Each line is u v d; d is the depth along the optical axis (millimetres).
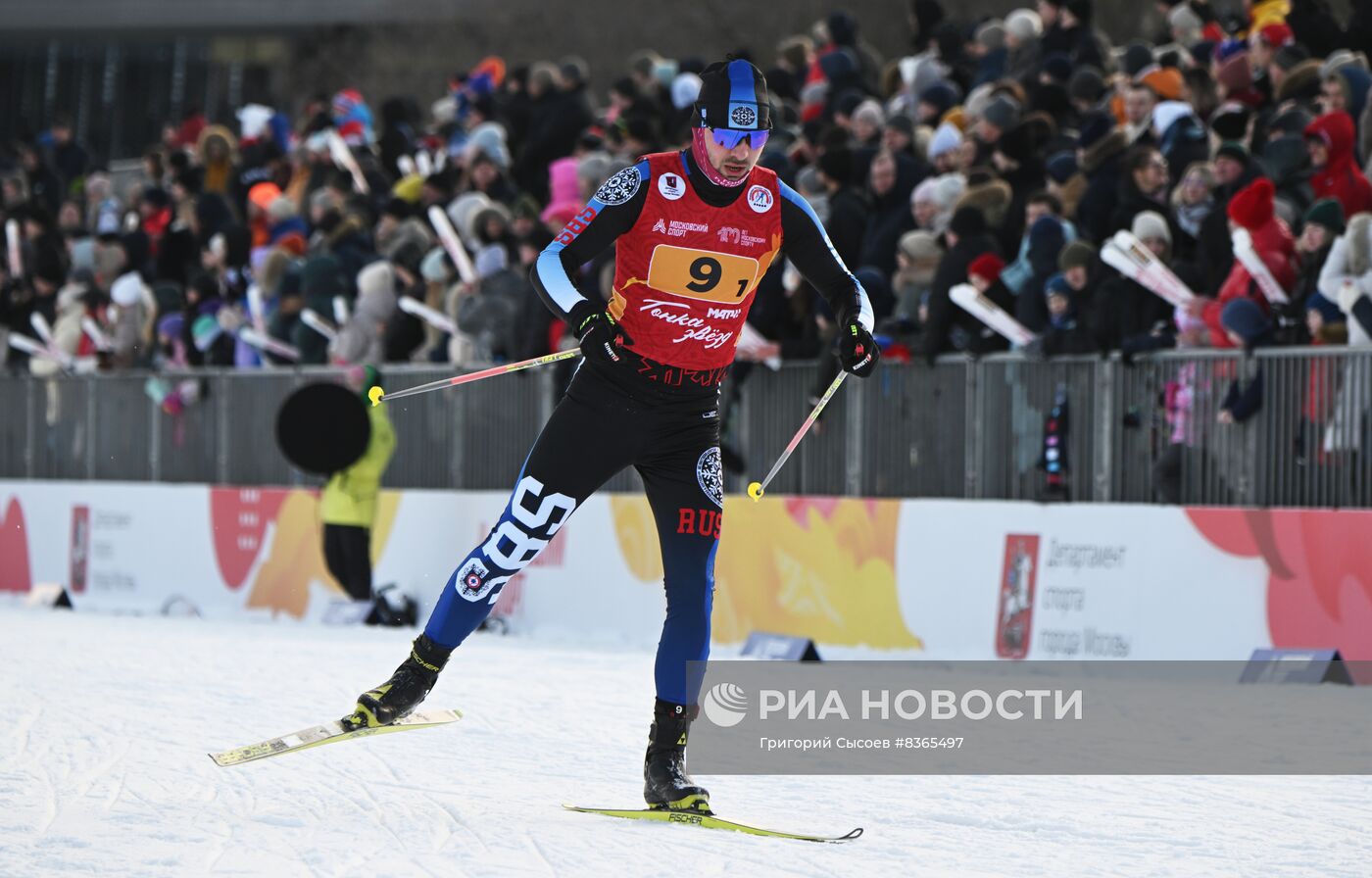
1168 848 12344
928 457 29266
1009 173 30953
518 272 35438
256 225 45094
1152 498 26719
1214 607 25203
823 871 11398
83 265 48156
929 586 28234
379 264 38312
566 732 18094
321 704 19984
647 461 13984
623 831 12805
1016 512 27375
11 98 85312
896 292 30922
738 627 30969
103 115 84438
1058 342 27516
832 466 30453
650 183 13328
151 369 43062
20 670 23344
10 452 45688
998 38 37594
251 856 11797
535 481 13852
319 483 38031
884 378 29781
